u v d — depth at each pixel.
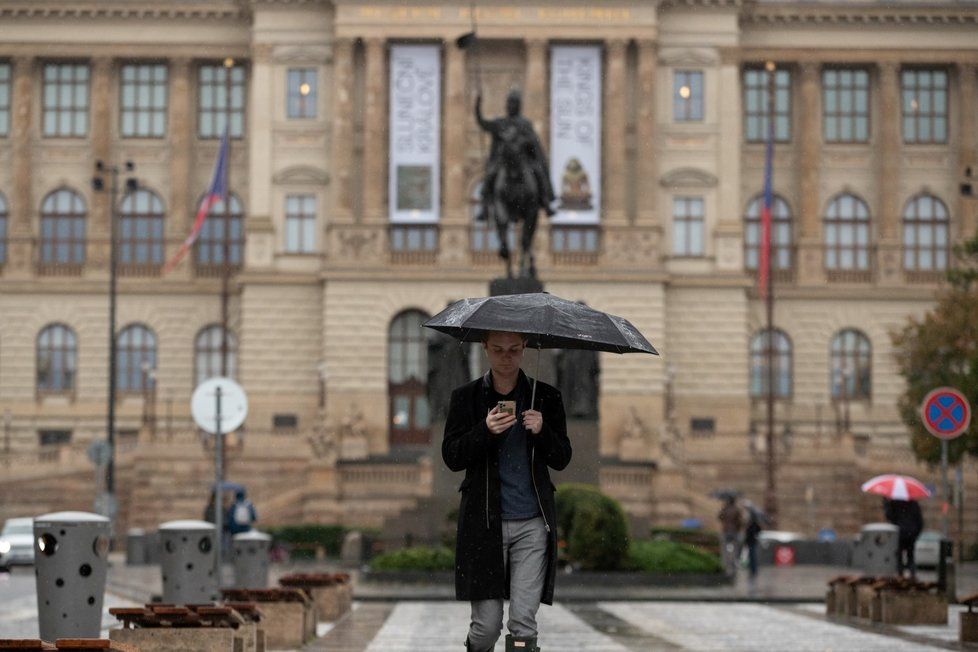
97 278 111.31
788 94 113.75
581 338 16.50
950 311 77.94
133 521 90.75
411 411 106.62
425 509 67.94
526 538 16.36
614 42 106.75
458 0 106.44
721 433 102.94
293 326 107.25
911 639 31.52
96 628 24.61
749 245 113.31
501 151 55.47
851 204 113.19
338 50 106.75
